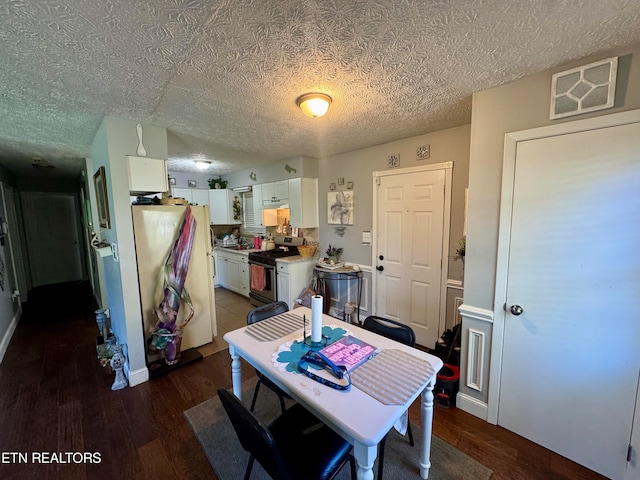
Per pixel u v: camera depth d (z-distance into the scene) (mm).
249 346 1592
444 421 1936
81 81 1581
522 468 1577
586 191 1458
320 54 1359
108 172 2229
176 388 2328
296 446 1271
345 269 3494
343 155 3613
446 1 1018
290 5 1017
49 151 3305
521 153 1635
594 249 1460
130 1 974
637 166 1328
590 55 1389
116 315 2680
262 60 1401
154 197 2771
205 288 3090
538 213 1604
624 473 1461
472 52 1356
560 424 1634
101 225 2902
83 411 2047
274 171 4285
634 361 1395
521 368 1744
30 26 1096
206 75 1540
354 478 1306
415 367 1390
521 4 1040
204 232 3043
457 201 2658
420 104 2016
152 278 2545
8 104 1888
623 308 1404
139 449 1720
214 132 2637
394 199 3137
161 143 2443
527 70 1531
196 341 3039
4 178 4176
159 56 1347
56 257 5918
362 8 1041
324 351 1505
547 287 1612
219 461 1629
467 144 2543
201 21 1097
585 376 1534
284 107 2027
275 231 4969
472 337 1938
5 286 3441
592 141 1424
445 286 2820
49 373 2559
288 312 2180
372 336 1738
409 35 1222
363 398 1155
